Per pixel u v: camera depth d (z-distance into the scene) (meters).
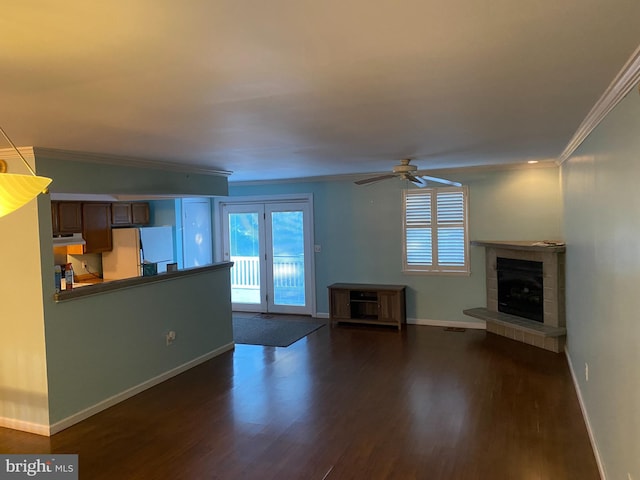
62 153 3.86
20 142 3.42
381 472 3.09
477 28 1.51
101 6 1.28
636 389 2.03
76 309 4.05
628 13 1.41
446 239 7.07
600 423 3.04
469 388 4.53
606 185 2.68
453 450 3.35
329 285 7.69
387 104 2.55
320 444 3.50
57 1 1.24
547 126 3.38
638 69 1.86
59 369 3.88
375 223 7.50
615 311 2.48
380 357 5.61
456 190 6.95
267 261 8.39
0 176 1.42
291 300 8.29
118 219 6.88
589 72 2.03
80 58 1.70
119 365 4.46
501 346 5.95
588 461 3.16
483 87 2.25
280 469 3.16
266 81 2.04
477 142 4.08
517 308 6.28
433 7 1.35
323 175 7.30
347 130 3.31
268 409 4.18
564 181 5.48
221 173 6.09
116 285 4.39
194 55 1.69
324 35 1.54
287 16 1.37
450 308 7.11
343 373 5.08
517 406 4.08
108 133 3.17
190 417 4.05
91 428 3.89
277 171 6.34
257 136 3.44
